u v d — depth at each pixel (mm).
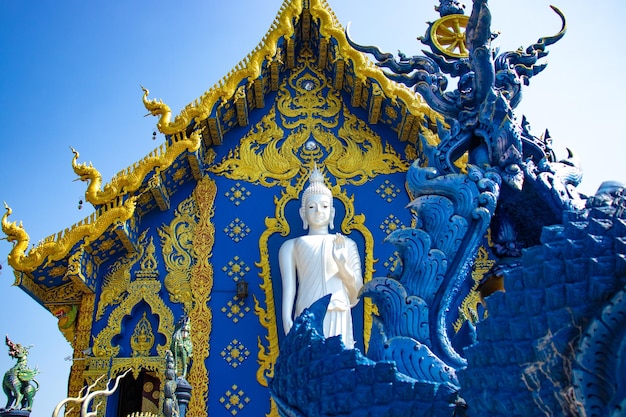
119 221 14273
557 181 5883
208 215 16125
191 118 15695
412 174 5883
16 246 13836
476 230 5488
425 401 4492
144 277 15164
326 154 17125
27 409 12031
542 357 3842
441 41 7395
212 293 15188
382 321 5398
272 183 16672
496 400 4051
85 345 14305
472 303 13227
